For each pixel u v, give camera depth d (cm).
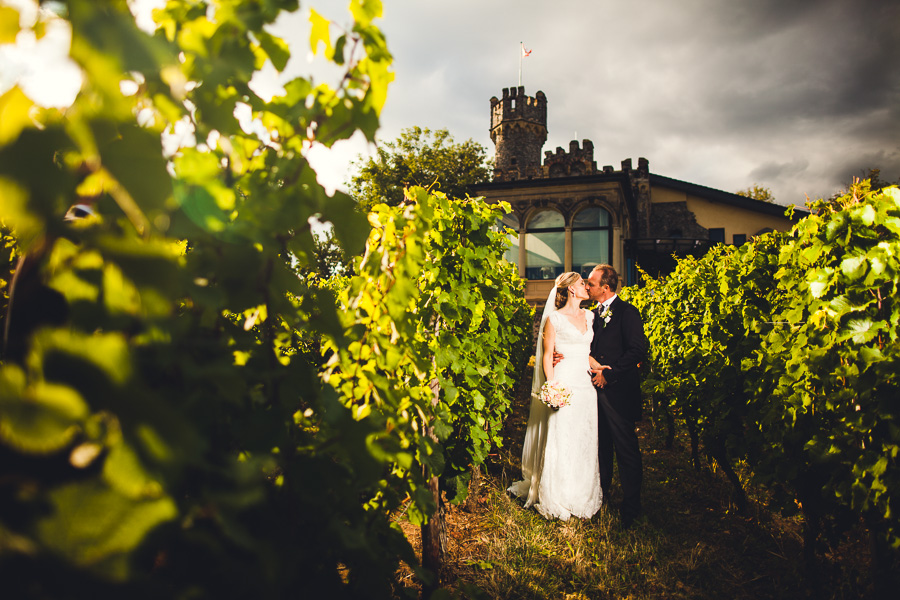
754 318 378
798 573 277
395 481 134
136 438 50
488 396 402
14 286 61
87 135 49
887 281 213
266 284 80
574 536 336
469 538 337
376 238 153
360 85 85
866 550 309
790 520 363
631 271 2034
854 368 219
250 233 73
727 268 424
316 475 88
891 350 209
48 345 48
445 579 274
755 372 356
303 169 84
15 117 47
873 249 213
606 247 1800
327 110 85
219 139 76
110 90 47
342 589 97
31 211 51
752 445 347
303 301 99
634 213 2222
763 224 2180
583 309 410
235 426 82
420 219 152
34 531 47
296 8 74
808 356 239
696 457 488
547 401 370
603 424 382
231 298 77
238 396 72
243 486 65
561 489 364
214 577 67
